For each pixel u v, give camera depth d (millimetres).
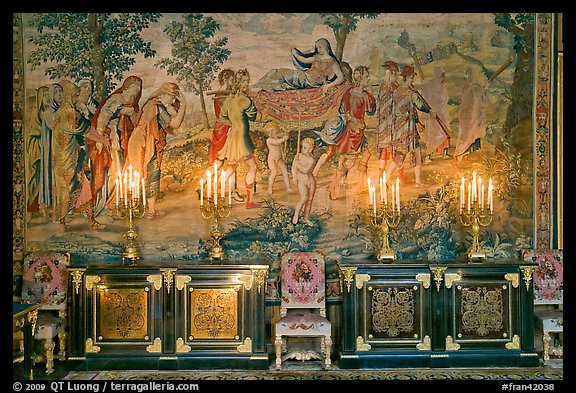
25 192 8734
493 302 8055
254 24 8859
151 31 8828
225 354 8016
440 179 8867
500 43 8875
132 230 8422
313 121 8836
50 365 7898
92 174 8781
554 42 8805
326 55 8852
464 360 8031
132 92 8805
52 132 8766
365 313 8047
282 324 8008
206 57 8836
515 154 8859
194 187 8812
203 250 8789
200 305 8016
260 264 8031
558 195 8797
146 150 8797
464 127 8875
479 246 8359
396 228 8867
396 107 8867
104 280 7973
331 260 8805
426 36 8891
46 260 8398
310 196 8828
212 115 8820
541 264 8484
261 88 8836
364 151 8852
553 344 8742
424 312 8047
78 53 8797
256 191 8812
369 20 8883
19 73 8734
